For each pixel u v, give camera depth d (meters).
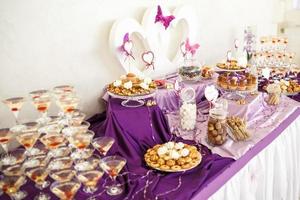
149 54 2.18
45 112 1.59
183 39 2.65
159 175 1.37
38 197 1.19
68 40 1.84
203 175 1.34
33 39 1.68
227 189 1.45
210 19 3.06
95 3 1.94
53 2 1.72
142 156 1.58
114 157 1.30
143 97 1.71
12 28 1.59
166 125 1.80
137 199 1.21
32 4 1.64
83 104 2.02
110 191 1.25
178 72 2.35
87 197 1.21
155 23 2.29
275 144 1.84
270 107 2.17
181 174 1.38
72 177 1.16
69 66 1.89
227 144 1.64
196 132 1.81
